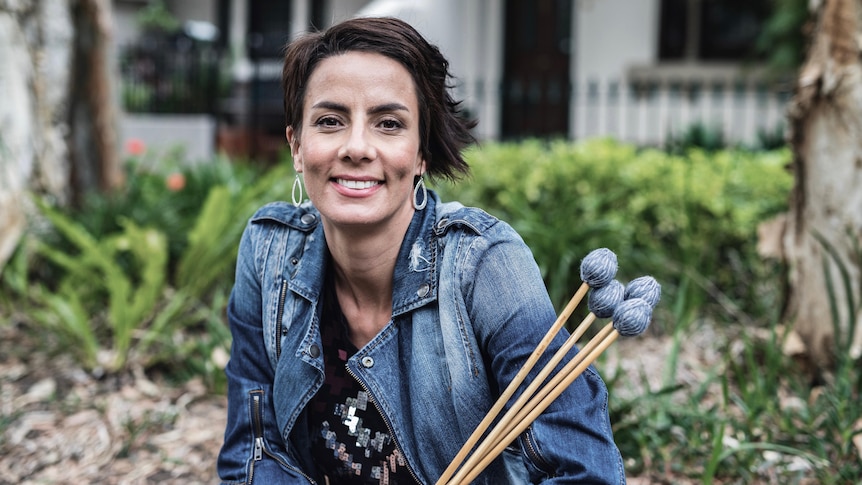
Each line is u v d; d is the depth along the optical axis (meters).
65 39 5.23
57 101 5.20
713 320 4.51
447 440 1.75
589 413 1.66
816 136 3.57
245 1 13.16
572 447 1.63
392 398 1.75
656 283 1.63
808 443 2.97
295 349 1.80
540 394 1.62
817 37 3.59
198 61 10.11
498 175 5.75
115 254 4.80
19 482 2.97
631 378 3.73
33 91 5.03
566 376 1.61
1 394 3.61
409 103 1.68
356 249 1.73
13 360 3.98
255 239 1.90
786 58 8.51
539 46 11.53
